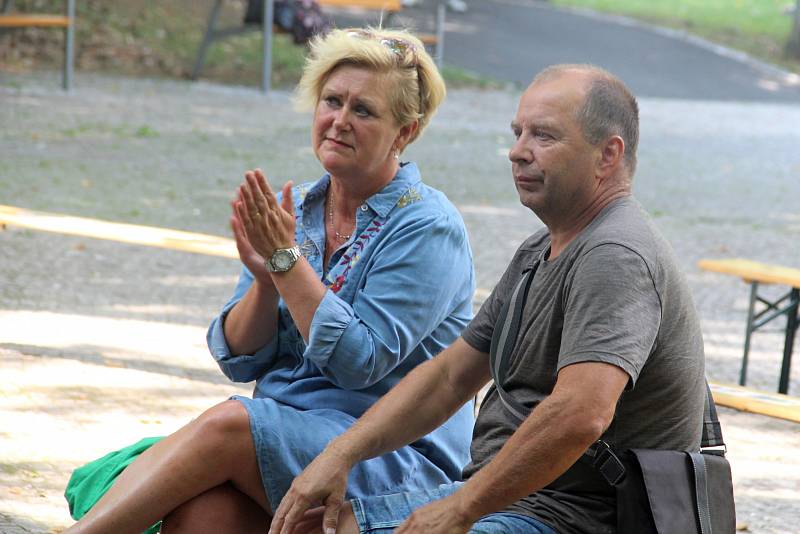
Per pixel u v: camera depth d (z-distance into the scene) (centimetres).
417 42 984
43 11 6053
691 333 793
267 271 938
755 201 3903
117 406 1571
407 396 878
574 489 804
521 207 3428
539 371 809
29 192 3050
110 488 856
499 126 5097
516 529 790
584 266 768
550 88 806
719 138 5325
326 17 6228
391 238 960
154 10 6419
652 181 4122
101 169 3481
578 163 801
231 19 6619
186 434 855
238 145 4094
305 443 871
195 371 1773
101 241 2639
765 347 2256
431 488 956
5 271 2294
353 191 983
